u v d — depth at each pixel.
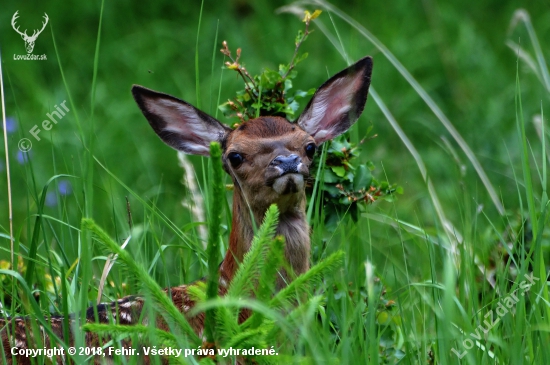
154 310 7.63
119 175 15.36
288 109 10.52
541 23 19.53
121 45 19.64
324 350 7.03
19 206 13.94
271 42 19.02
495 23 19.81
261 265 7.14
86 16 20.55
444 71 18.16
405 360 8.08
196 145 10.05
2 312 8.48
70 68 19.28
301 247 9.23
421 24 19.67
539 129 11.97
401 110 16.83
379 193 10.36
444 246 9.89
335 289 9.40
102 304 8.51
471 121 16.41
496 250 10.33
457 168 12.12
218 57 19.19
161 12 20.75
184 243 9.91
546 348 7.70
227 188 10.16
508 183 13.90
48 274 10.66
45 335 8.34
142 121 17.34
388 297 9.52
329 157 10.28
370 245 9.60
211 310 6.94
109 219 13.30
